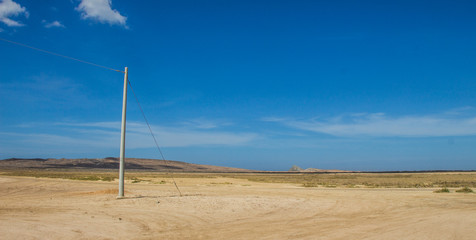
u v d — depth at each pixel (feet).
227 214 59.98
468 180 229.25
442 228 45.75
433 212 63.00
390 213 62.69
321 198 91.56
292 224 50.29
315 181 231.91
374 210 67.36
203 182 203.92
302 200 84.43
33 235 38.01
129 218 53.42
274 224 50.26
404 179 256.32
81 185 150.00
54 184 151.74
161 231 43.98
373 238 39.75
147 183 182.29
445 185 167.73
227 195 98.53
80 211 60.54
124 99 87.45
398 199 88.89
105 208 65.46
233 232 43.65
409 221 52.54
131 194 96.84
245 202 76.02
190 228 46.52
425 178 275.39
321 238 39.88
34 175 284.20
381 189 134.51
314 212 64.18
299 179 274.77
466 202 80.79
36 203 75.20
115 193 100.12
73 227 43.80
